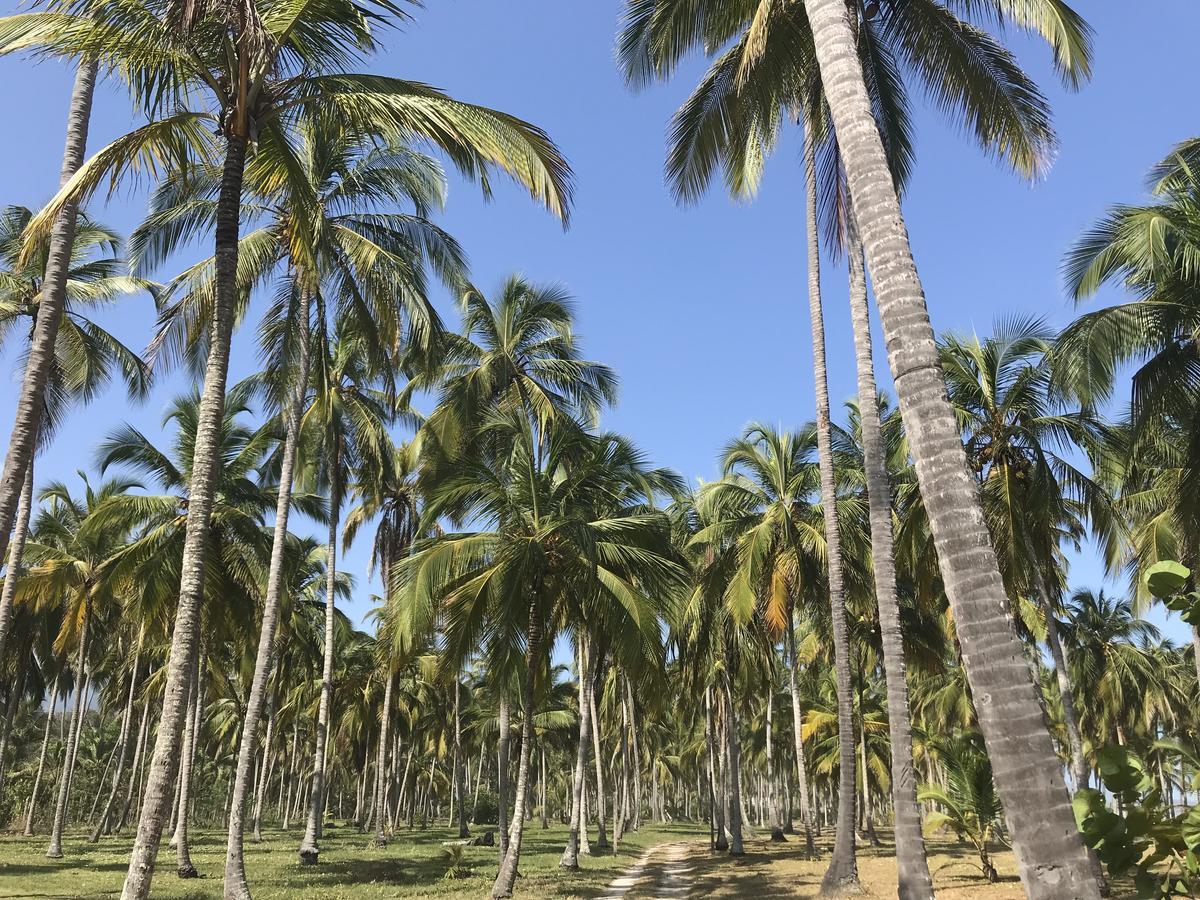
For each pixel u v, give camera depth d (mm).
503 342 24172
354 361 23766
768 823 72250
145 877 7898
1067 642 29406
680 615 17125
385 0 8805
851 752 15844
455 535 16156
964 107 11750
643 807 78562
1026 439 17203
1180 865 2020
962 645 4309
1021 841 3857
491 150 8984
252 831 45156
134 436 21203
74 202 9375
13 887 16844
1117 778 2102
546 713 46469
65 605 28844
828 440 16859
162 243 15734
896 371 4953
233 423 22312
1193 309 13367
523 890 17344
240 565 21297
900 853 11398
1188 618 2111
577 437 18266
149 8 8469
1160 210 12648
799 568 22891
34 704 46281
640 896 16516
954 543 4449
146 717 38312
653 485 25734
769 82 12062
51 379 18359
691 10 11430
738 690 35531
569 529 15367
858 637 30297
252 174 11234
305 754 55312
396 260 14562
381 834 30734
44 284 10766
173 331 14883
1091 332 13539
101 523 20297
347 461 25562
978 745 19359
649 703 16328
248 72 9297
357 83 9398
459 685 39156
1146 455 18109
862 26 12273
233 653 34531
